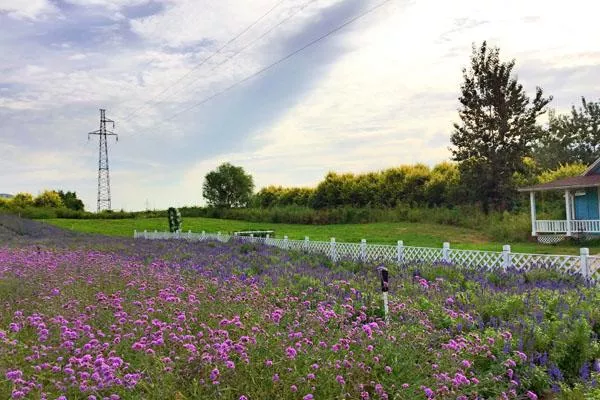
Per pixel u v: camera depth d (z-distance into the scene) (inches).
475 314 323.6
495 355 255.4
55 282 405.1
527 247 1016.9
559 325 286.7
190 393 187.8
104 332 257.0
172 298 290.2
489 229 1289.4
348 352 221.1
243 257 669.9
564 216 1279.5
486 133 1592.0
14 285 409.4
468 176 1590.8
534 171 1784.0
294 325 262.7
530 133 1581.0
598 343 280.4
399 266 546.3
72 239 1119.0
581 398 217.3
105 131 2709.2
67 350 218.5
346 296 384.5
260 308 306.3
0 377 186.5
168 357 201.3
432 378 210.2
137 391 185.9
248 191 2691.9
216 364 193.8
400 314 317.1
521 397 228.2
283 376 195.8
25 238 1158.3
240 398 176.2
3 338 222.5
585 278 450.9
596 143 2348.7
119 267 511.5
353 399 196.4
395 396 197.3
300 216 1865.2
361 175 1972.2
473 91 1619.1
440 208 1653.5
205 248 831.1
